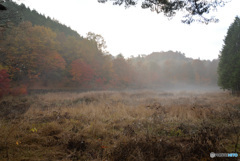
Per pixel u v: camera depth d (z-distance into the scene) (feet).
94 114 19.65
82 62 94.79
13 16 17.21
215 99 40.63
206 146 9.47
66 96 48.83
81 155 9.50
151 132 13.51
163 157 8.88
